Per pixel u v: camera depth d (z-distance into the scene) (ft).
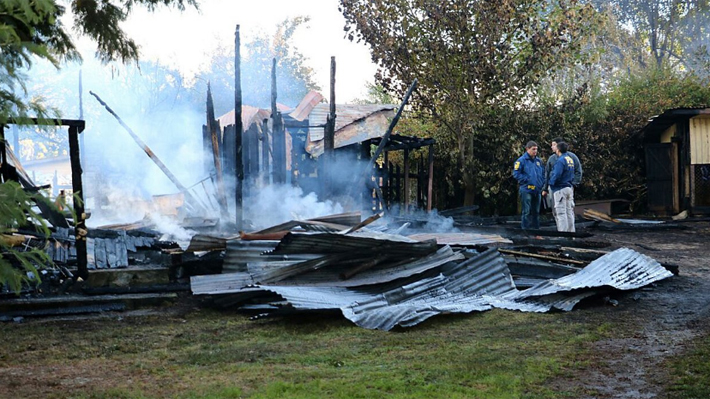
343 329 24.85
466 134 72.28
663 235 54.65
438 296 28.45
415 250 30.14
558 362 19.97
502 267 30.81
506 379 18.13
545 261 34.27
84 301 29.04
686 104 79.30
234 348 22.50
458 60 70.38
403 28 71.36
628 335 23.17
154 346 23.22
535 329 24.25
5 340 24.22
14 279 14.78
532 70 71.51
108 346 23.25
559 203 45.57
